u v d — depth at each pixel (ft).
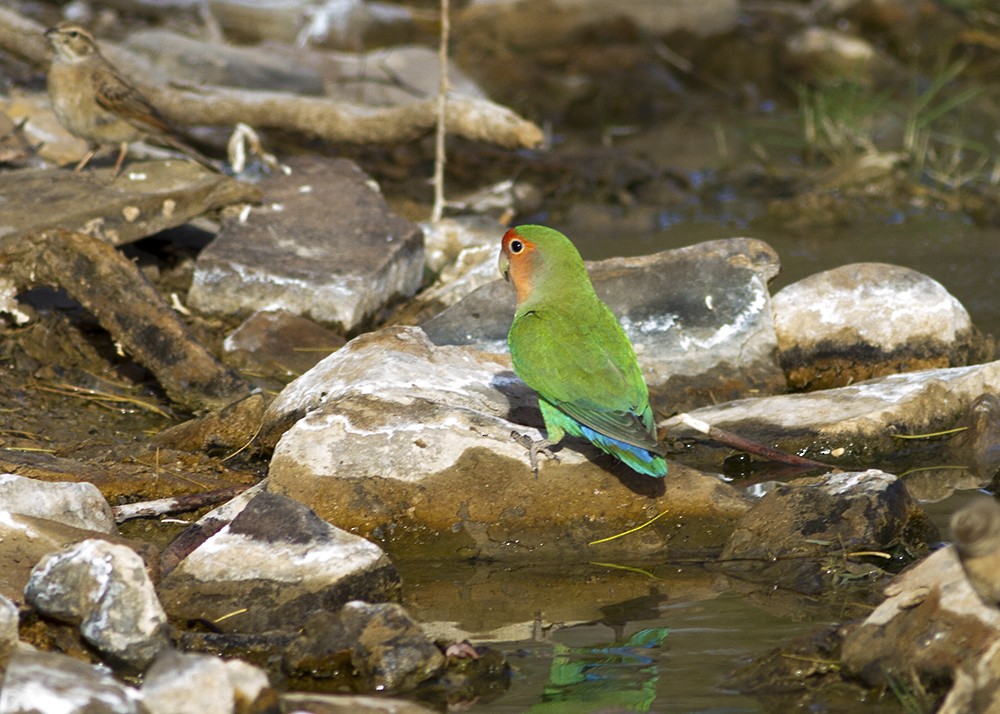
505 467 31.96
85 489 30.42
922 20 83.87
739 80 80.89
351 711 22.57
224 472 34.60
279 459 31.94
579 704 23.73
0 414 37.47
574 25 76.54
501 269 33.53
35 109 53.06
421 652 24.73
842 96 76.48
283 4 71.72
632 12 78.07
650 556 30.99
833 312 42.47
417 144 65.51
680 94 77.92
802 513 30.83
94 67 45.78
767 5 84.69
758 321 41.55
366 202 49.80
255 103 56.59
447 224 52.49
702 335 41.29
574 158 66.90
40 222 42.16
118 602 25.02
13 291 40.24
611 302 41.75
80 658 25.29
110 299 39.58
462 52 75.72
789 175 66.28
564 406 30.81
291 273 44.06
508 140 53.06
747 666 25.07
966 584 24.14
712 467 36.22
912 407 37.29
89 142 47.39
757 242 43.06
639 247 55.42
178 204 45.14
